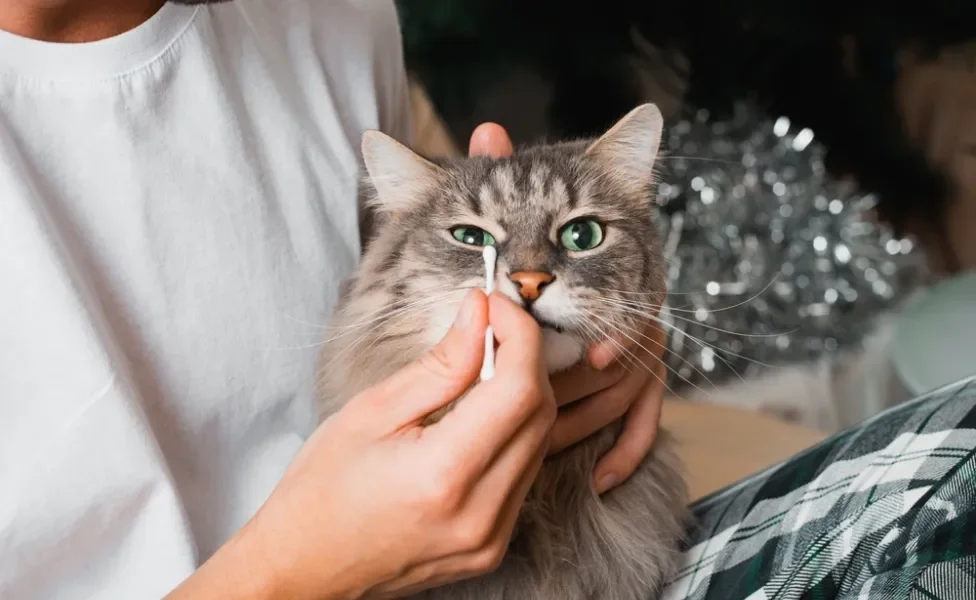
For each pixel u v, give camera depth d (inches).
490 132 23.6
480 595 20.0
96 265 19.2
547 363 19.5
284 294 21.0
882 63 42.8
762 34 41.4
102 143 19.1
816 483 18.9
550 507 20.2
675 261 36.2
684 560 20.8
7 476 18.1
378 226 22.5
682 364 38.1
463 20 41.7
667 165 37.5
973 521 15.8
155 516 18.9
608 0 41.1
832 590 17.3
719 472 28.2
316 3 23.3
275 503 17.1
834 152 44.9
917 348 34.2
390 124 25.9
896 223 46.3
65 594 19.0
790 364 39.9
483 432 15.8
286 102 21.7
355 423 16.9
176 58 19.8
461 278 19.9
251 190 20.6
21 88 18.5
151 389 19.7
